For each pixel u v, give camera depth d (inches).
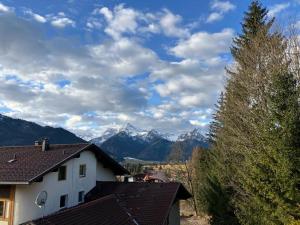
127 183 1336.1
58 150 1201.4
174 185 1272.1
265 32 1307.8
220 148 1593.3
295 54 1080.8
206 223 1868.8
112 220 920.3
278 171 726.5
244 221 975.0
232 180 1318.9
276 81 796.6
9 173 979.3
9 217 965.8
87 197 1230.3
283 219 729.6
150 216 1029.8
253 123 1119.0
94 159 1309.1
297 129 730.8
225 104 1492.4
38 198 954.7
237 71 1391.5
